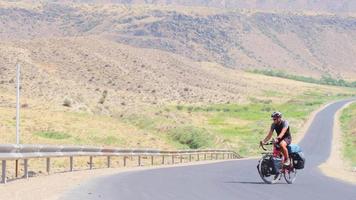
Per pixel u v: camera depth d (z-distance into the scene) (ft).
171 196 102.89
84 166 217.97
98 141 363.56
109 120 457.68
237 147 488.02
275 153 132.46
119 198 100.01
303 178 156.35
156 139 413.59
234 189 117.29
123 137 386.32
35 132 347.97
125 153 214.90
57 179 140.67
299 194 109.91
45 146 150.20
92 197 102.22
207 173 169.99
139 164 232.12
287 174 135.44
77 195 105.81
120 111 572.10
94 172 169.99
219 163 253.65
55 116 420.77
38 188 118.93
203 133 482.69
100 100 655.76
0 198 102.12
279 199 100.83
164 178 144.77
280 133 131.75
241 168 204.44
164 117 571.69
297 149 134.92
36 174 159.33
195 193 108.27
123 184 126.93
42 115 415.44
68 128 376.07
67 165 211.00
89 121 424.05
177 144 431.43
